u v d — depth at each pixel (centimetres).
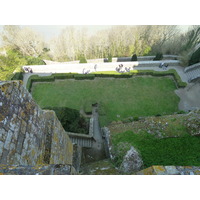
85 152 1269
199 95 1809
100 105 1680
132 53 2722
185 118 1055
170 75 2003
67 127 1329
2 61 2064
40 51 2834
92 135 1367
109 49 2683
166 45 2538
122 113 1633
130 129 1161
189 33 2320
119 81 1936
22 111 421
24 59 2205
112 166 865
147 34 2566
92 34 2586
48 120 600
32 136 462
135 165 753
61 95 1819
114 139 1120
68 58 2798
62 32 2511
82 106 1714
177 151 869
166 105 1720
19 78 1931
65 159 741
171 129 1009
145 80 1952
